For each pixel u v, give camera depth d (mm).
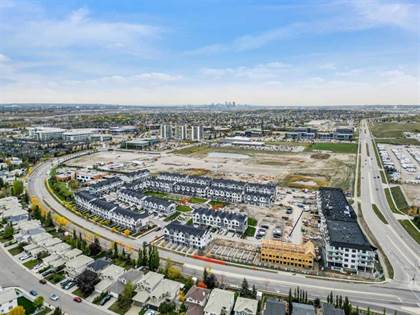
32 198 141750
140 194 148000
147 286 76375
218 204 150250
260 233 114625
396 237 112750
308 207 144375
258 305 72500
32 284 80875
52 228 115875
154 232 116562
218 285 80625
